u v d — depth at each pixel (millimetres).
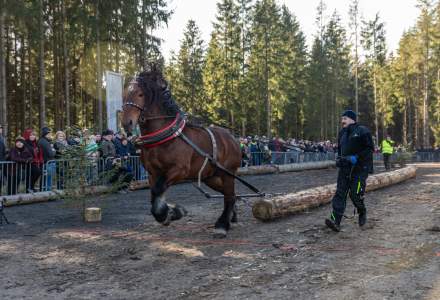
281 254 6258
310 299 4582
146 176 15539
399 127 76938
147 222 8891
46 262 6148
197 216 9406
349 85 66500
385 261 5820
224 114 47469
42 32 24469
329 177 20156
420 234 7270
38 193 11867
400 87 64125
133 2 27547
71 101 35531
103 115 32438
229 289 4938
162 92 6668
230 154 7723
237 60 47469
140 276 5469
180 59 53594
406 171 16078
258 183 17047
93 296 4867
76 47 32625
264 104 49625
